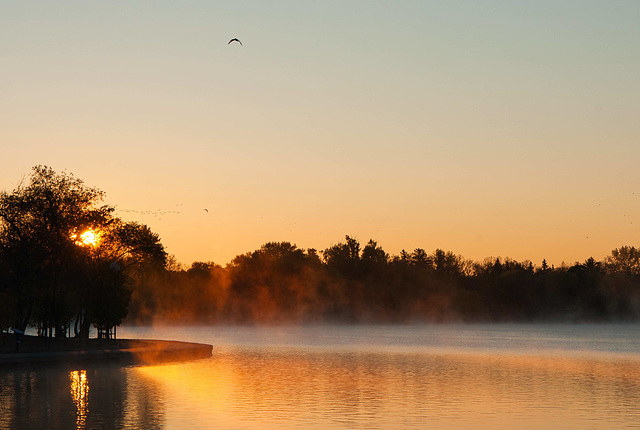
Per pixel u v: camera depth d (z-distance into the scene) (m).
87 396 45.22
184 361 75.62
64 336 95.25
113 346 89.25
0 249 87.94
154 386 50.81
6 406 40.84
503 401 43.38
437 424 35.56
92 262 99.19
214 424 35.16
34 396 45.25
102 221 102.00
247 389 49.09
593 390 49.38
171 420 36.19
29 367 65.06
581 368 68.88
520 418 37.25
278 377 57.62
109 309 96.88
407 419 36.84
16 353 73.06
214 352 93.69
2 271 87.81
